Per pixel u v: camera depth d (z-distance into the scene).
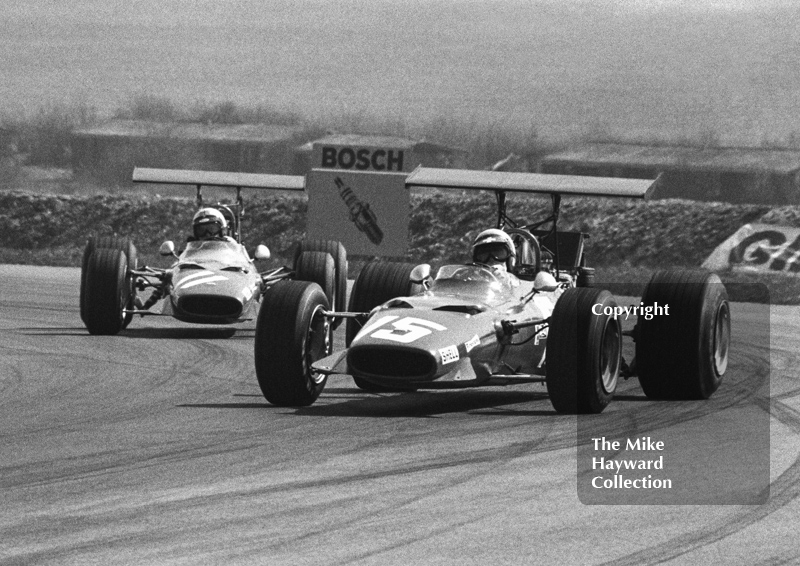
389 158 131.12
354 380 46.25
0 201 156.25
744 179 180.75
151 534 24.83
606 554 23.53
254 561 22.97
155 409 40.16
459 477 29.95
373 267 46.91
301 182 71.00
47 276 102.38
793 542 24.47
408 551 23.66
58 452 33.12
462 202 148.62
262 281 63.31
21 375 47.94
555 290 45.12
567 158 191.88
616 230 138.00
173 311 58.91
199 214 65.12
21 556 23.28
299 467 31.08
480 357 38.44
